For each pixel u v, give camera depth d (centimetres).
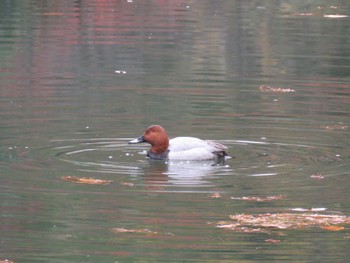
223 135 1595
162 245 1051
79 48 2422
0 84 1983
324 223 1139
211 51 2411
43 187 1261
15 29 2666
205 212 1170
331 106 1833
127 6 3178
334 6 3291
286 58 2334
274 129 1641
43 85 1984
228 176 1341
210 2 3319
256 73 2166
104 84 2006
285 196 1244
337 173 1359
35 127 1609
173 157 1438
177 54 2362
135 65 2228
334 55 2378
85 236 1078
